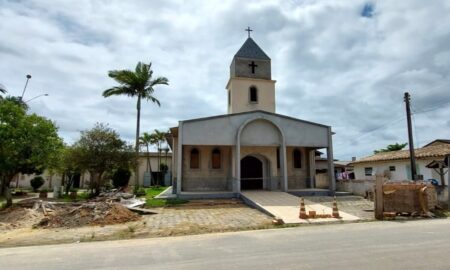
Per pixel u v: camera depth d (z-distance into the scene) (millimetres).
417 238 8734
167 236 10586
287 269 5789
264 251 7453
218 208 17828
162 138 48281
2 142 17406
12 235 11305
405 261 6191
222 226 12250
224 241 9062
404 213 14234
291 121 23328
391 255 6707
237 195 20859
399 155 31156
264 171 25000
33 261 7031
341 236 9312
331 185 22750
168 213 16109
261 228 11883
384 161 32625
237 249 7797
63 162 23094
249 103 27281
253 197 19281
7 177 18922
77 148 23531
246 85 27625
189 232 11195
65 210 15234
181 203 19031
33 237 10703
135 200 19297
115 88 29734
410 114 23047
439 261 6164
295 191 22172
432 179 24094
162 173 44844
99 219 13406
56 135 21891
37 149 18547
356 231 10250
